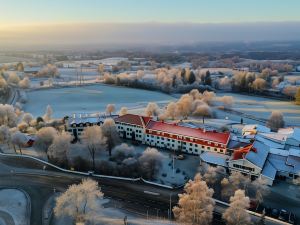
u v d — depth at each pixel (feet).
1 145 482.69
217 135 441.68
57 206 277.03
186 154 458.09
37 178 377.91
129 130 510.99
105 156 440.45
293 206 326.65
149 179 378.73
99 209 305.53
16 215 302.86
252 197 333.62
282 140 485.15
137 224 288.51
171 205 325.01
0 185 359.87
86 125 513.04
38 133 453.99
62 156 410.93
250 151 393.29
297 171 374.02
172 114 653.71
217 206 320.50
